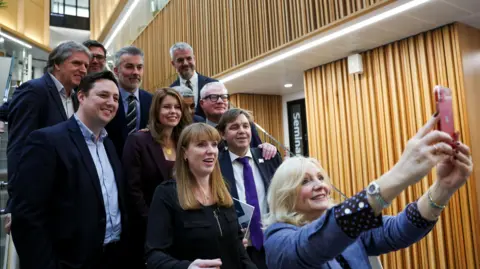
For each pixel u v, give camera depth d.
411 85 5.02
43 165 1.89
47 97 2.44
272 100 8.53
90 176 2.04
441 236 4.69
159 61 9.99
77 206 1.96
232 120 2.75
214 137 2.05
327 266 1.41
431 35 4.83
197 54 8.13
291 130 8.39
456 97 4.56
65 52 2.56
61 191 1.95
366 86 5.56
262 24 6.21
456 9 4.19
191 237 1.82
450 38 4.65
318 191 1.51
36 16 14.90
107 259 2.12
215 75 7.28
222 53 7.26
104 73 2.23
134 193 2.39
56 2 16.38
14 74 8.90
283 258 1.19
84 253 1.94
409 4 4.05
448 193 1.24
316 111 6.34
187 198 1.90
